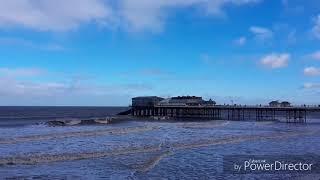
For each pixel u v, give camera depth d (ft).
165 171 103.76
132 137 198.49
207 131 243.81
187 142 168.35
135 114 451.94
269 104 406.21
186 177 96.53
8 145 158.51
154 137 199.11
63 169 105.60
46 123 318.65
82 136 199.31
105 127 279.08
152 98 446.19
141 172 102.42
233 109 407.64
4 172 100.53
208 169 106.01
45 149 147.13
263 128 273.13
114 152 133.59
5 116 488.85
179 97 467.52
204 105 428.56
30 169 105.29
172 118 417.69
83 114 588.09
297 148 149.28
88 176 97.50
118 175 98.84
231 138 184.44
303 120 387.14
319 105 367.45
